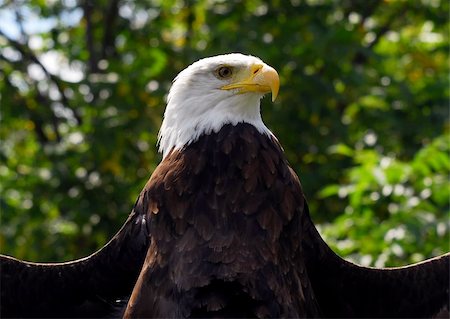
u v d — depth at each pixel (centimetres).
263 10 1662
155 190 709
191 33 1723
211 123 721
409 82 1694
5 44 1769
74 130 1625
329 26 1627
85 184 1575
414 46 1764
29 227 1584
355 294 774
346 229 1114
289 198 711
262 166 710
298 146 1602
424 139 1556
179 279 683
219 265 683
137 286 698
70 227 1570
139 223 723
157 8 1747
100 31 1795
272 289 684
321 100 1584
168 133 735
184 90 735
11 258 754
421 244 1066
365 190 1138
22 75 1745
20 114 1702
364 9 1806
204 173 705
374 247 1084
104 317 769
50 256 1550
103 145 1520
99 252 746
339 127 1582
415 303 775
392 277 770
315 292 770
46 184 1588
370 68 1697
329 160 1579
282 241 704
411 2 1823
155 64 1542
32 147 1738
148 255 701
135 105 1542
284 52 1594
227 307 676
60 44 1777
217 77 732
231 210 696
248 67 729
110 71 1606
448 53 1744
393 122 1556
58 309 766
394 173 1122
